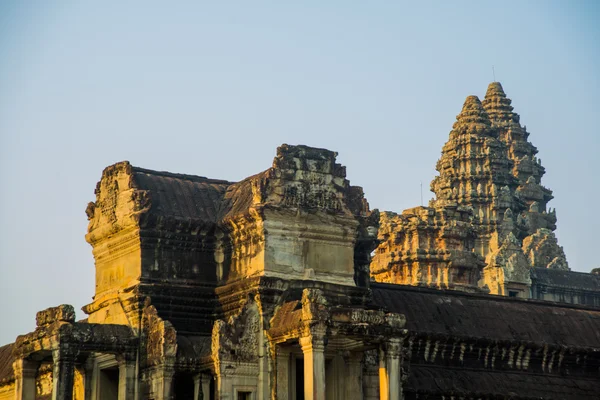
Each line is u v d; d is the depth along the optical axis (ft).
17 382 261.03
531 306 318.24
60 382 243.81
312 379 221.66
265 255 247.70
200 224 260.21
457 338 289.94
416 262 508.53
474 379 289.12
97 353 256.93
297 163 255.09
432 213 517.55
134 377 249.96
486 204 629.92
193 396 246.88
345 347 244.42
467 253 512.22
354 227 258.16
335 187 258.37
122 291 257.34
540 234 638.12
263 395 238.89
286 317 236.02
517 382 295.28
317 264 252.83
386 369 230.48
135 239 257.55
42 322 255.91
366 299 254.27
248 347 241.35
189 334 253.65
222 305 254.68
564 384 302.66
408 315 290.56
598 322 321.73
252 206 249.14
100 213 273.13
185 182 272.31
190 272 259.19
